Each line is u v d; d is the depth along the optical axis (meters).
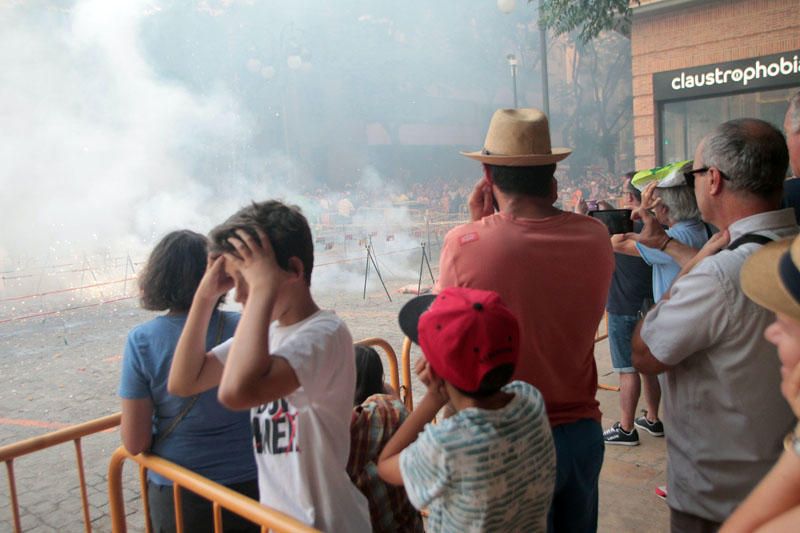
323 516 1.92
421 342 1.65
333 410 1.90
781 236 2.05
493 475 1.56
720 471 2.15
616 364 4.67
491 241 2.09
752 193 2.12
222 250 1.86
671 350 2.14
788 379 1.08
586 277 2.18
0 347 9.63
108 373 8.02
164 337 2.33
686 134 13.85
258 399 1.68
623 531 3.64
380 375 2.91
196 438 2.36
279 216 1.87
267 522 1.89
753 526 1.08
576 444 2.19
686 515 2.29
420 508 1.63
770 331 1.14
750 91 12.66
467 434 1.56
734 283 2.00
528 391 1.78
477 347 1.54
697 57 13.25
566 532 2.26
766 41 12.34
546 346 2.13
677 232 3.61
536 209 2.21
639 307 4.50
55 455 5.43
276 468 1.94
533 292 2.08
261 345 1.69
